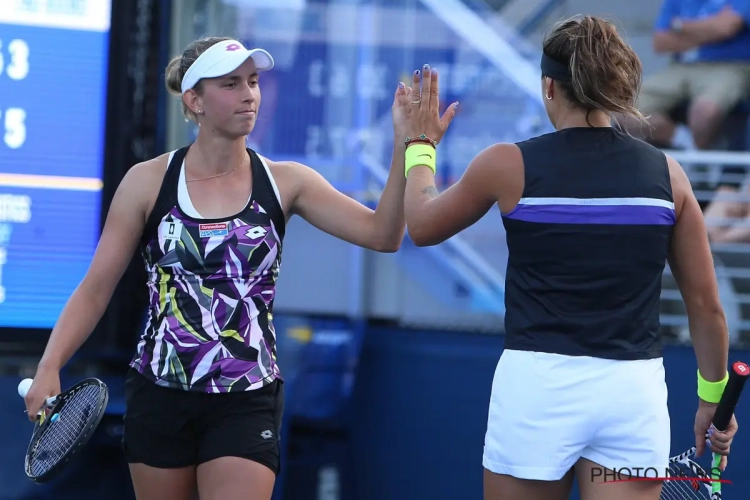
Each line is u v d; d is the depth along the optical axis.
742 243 17.25
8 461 17.03
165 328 10.05
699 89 17.84
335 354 17.47
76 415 9.73
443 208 9.27
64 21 17.22
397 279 17.80
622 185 8.81
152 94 17.64
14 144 17.17
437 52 17.86
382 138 17.88
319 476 17.12
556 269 8.83
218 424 10.05
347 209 10.66
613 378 8.72
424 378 17.05
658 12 17.98
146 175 10.26
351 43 17.83
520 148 9.03
